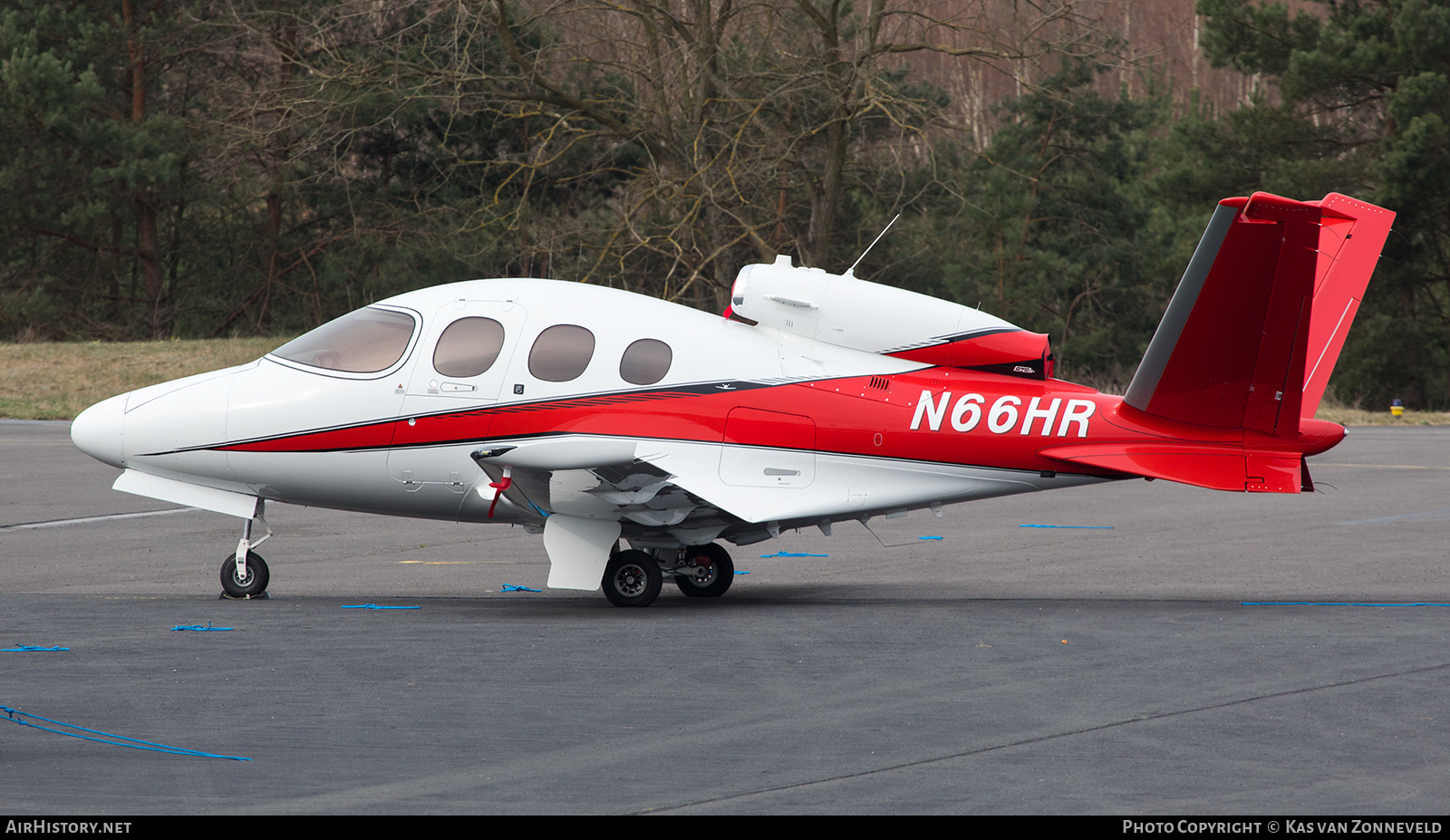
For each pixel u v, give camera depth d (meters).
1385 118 138.38
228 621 34.47
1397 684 26.94
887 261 150.12
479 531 55.47
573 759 21.75
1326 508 61.72
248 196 160.75
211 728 23.62
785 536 54.00
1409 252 136.25
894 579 43.00
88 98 141.38
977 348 38.06
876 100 114.44
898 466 37.72
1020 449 37.56
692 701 25.59
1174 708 25.05
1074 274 156.88
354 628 33.34
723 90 115.38
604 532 36.94
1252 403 36.06
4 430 97.06
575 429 37.06
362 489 38.50
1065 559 47.41
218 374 39.41
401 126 150.38
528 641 31.53
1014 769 21.19
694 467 36.75
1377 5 138.88
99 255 168.50
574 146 146.75
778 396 37.41
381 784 20.42
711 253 115.75
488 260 151.50
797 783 20.48
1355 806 19.41
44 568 45.31
